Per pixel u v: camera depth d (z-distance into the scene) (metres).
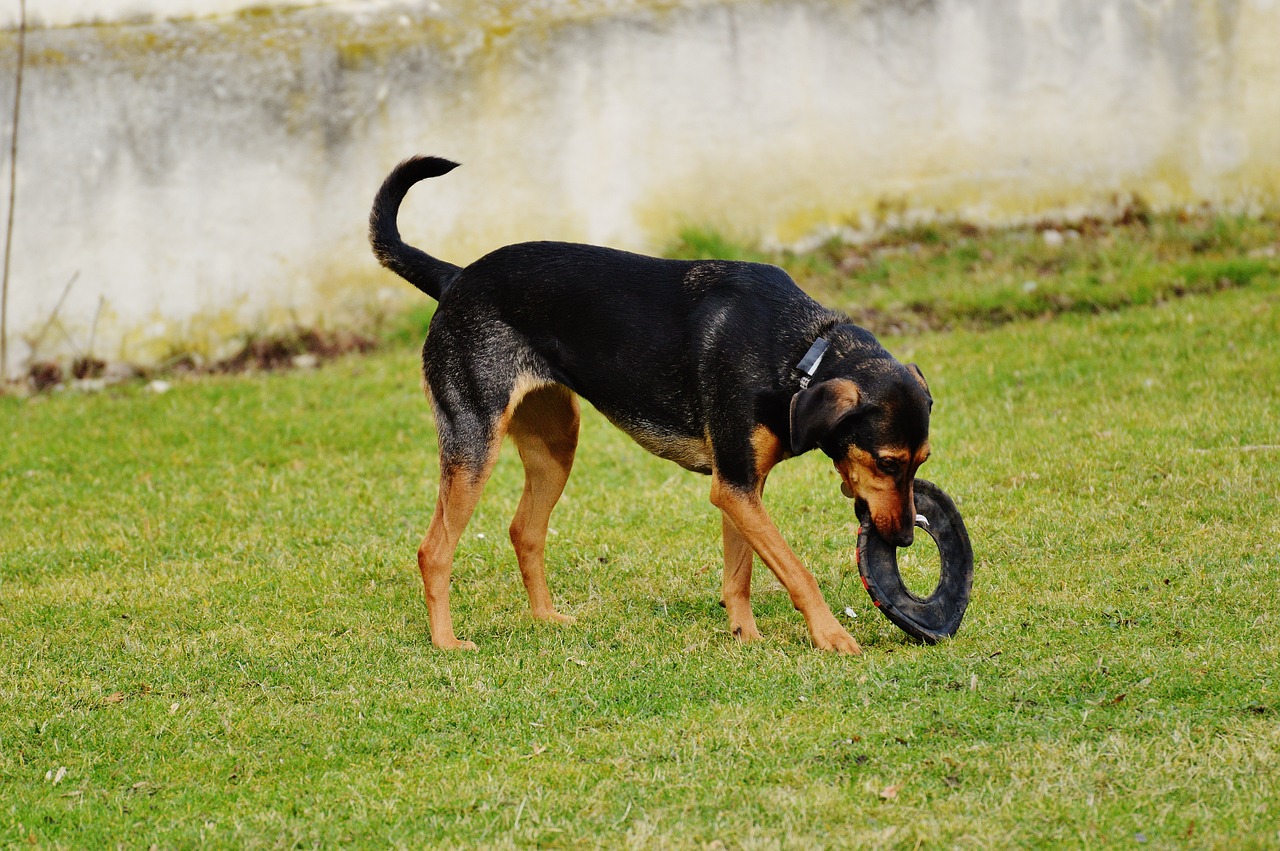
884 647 8.16
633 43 18.39
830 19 18.64
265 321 17.89
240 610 9.59
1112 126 18.97
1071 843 5.58
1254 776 5.96
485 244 18.45
